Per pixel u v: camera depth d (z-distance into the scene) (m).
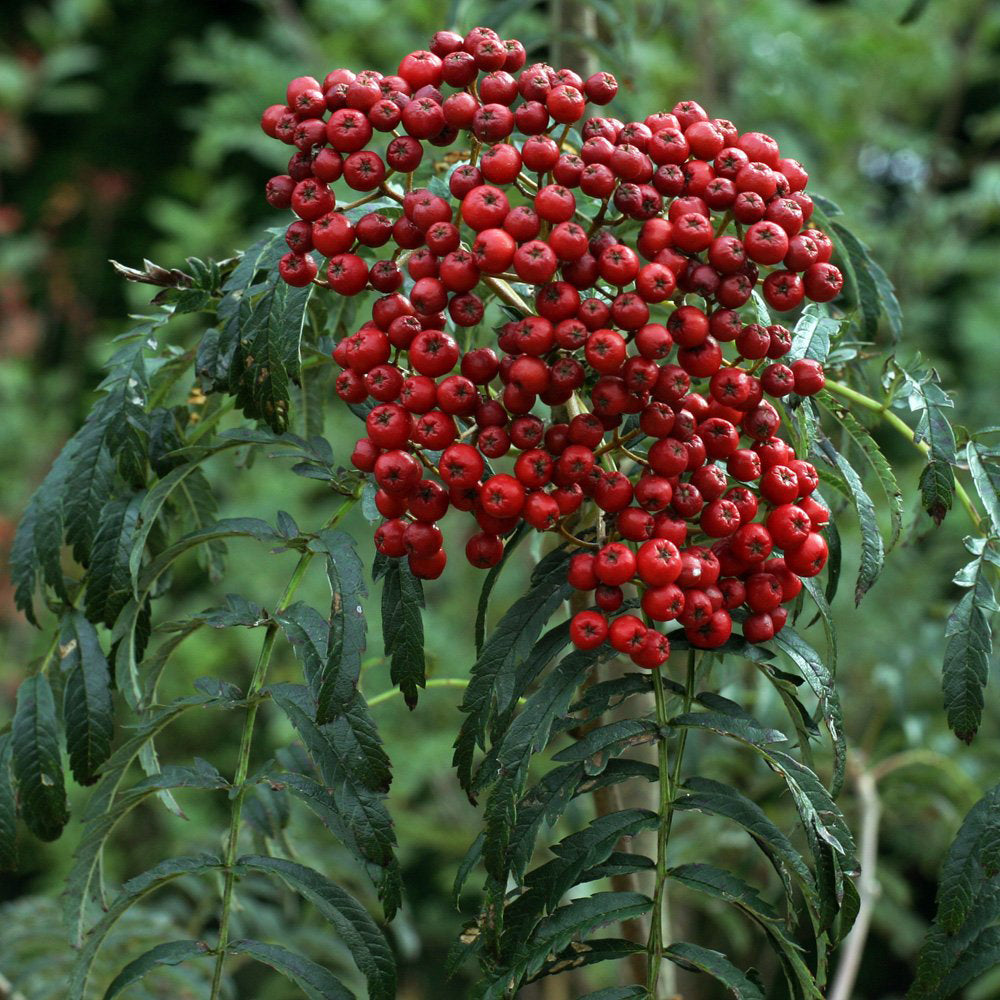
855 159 1.76
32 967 0.78
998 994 1.11
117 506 0.65
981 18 1.67
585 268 0.59
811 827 0.59
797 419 0.61
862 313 0.70
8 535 2.08
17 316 2.48
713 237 0.59
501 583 1.45
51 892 1.76
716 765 0.92
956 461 0.63
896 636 1.06
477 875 1.41
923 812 1.06
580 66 0.79
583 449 0.60
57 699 0.66
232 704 0.62
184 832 1.74
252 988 1.58
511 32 1.15
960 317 2.09
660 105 1.56
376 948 0.60
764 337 0.60
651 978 0.59
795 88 1.57
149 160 3.00
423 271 0.60
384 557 0.62
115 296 2.82
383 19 1.75
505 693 0.61
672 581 0.60
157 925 0.77
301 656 0.61
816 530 0.62
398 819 1.42
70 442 0.66
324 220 0.60
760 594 0.61
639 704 0.70
